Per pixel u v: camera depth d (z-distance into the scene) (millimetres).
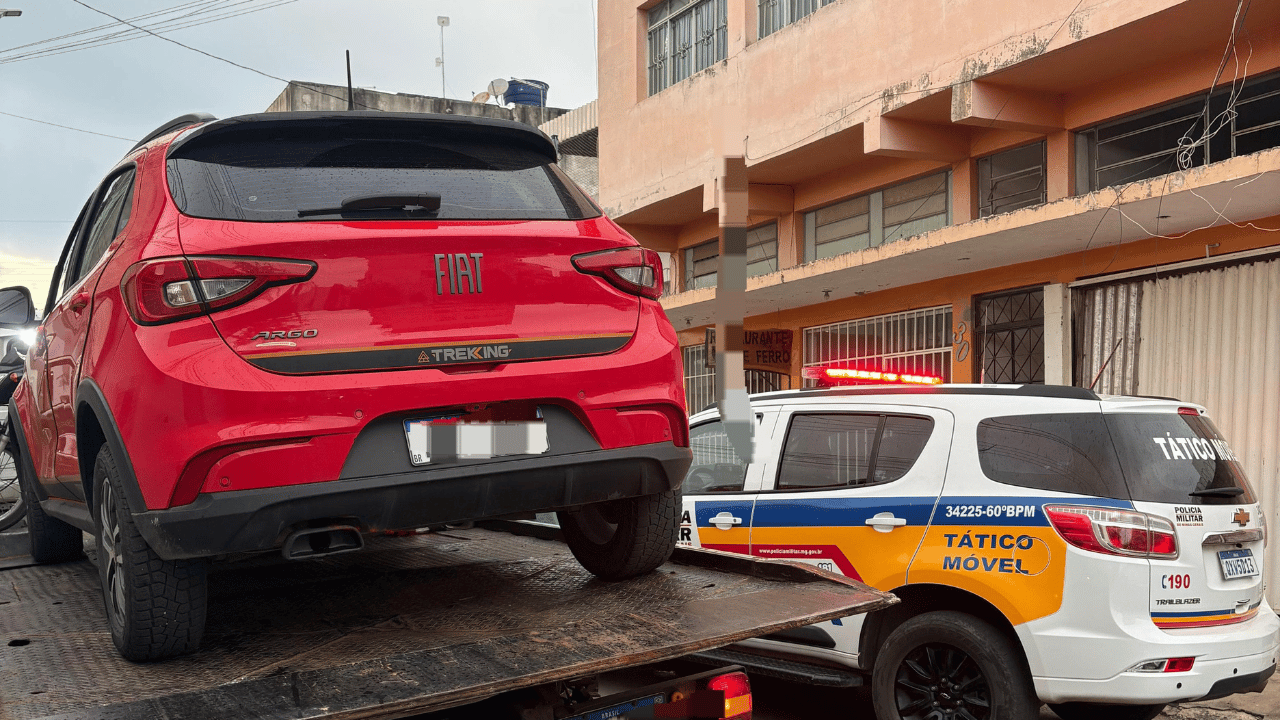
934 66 10062
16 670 2406
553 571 3480
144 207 2721
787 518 5066
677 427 2986
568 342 2775
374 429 2490
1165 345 8984
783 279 11727
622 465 2832
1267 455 8109
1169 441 4398
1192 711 5602
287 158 2725
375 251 2531
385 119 2801
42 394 3691
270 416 2371
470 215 2742
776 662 5012
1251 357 8250
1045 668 4125
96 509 2773
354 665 2303
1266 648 4230
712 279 15992
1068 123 9961
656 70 15312
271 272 2424
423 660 2350
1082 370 9734
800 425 5312
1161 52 8836
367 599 3080
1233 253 8344
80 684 2268
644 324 2973
